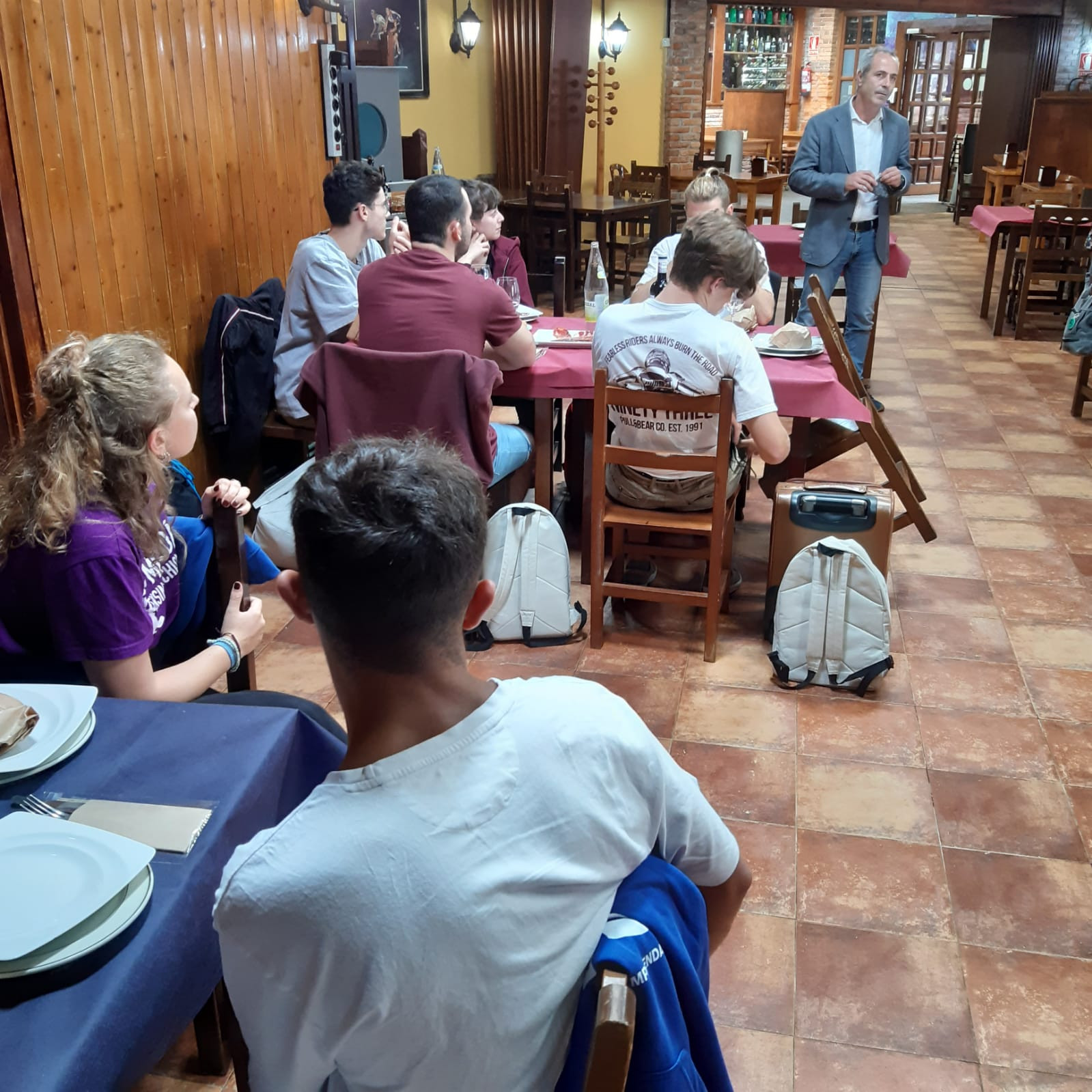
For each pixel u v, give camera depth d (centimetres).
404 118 827
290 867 73
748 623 312
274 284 381
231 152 369
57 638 151
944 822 223
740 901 104
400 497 76
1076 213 636
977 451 461
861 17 1527
